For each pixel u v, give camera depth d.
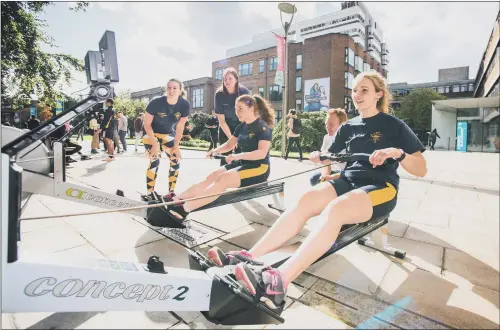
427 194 4.18
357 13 49.28
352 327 1.40
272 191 3.15
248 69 30.14
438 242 2.46
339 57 25.17
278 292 1.31
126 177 5.38
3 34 10.43
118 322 1.39
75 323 1.37
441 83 44.69
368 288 1.75
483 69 29.03
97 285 1.19
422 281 1.83
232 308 1.36
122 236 2.49
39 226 2.69
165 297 1.30
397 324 1.42
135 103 29.84
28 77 11.57
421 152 1.87
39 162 2.46
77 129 2.22
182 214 2.37
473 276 1.89
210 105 31.69
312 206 1.71
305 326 1.40
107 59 1.60
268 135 2.75
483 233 2.65
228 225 2.89
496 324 1.42
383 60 59.47
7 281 1.06
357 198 1.58
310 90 26.38
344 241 1.72
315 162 1.94
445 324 1.42
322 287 1.76
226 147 3.13
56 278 1.13
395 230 2.77
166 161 8.02
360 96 2.02
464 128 15.07
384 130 1.94
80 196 2.23
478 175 5.79
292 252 1.80
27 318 1.39
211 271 1.42
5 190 1.06
